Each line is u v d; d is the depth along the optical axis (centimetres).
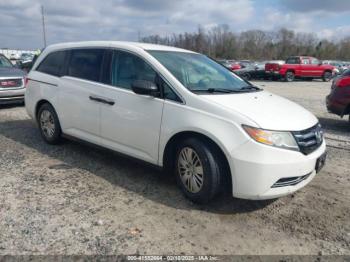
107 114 444
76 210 353
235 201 383
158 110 386
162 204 372
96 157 517
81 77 490
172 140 382
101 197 385
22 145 571
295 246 303
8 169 461
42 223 326
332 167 505
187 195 377
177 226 329
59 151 541
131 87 412
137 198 384
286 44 7125
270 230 327
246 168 328
